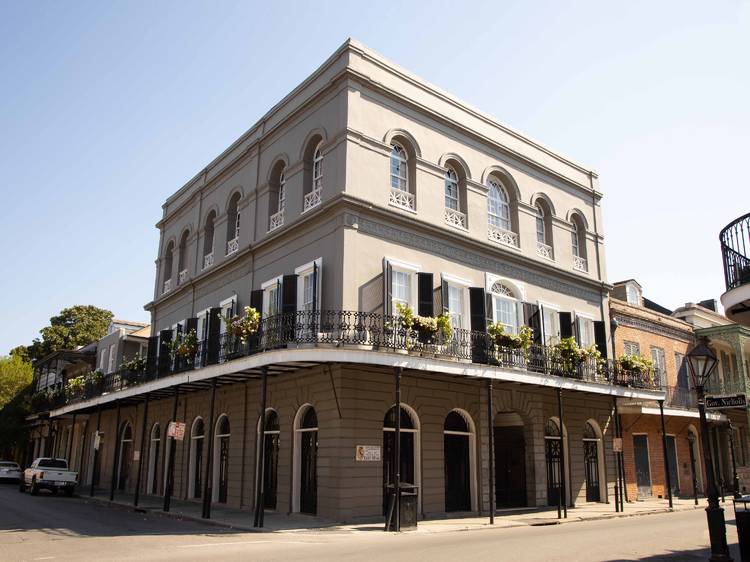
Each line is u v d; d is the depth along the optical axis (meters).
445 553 9.52
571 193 23.83
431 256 17.61
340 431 14.54
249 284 19.72
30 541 11.05
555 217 22.61
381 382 15.49
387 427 15.65
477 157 19.98
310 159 18.22
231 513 16.19
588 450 21.28
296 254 17.58
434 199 18.16
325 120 17.41
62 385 34.88
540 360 18.41
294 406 16.27
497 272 19.53
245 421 18.28
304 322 16.22
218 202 23.14
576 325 22.05
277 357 14.02
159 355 22.36
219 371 15.93
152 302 27.19
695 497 23.86
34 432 41.44
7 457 46.41
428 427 16.28
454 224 18.64
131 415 26.98
